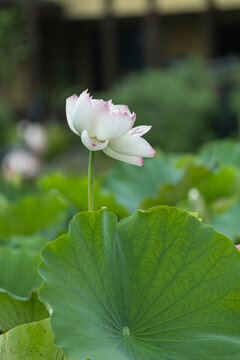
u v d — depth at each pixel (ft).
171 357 6.23
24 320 6.89
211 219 10.81
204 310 6.44
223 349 6.28
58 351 6.45
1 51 47.78
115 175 11.37
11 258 7.69
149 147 6.46
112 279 6.49
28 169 18.67
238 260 6.48
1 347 6.51
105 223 6.53
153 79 53.26
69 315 6.13
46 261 6.29
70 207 11.28
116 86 58.85
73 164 51.49
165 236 6.60
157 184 11.35
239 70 54.90
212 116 52.44
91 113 6.35
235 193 10.51
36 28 68.33
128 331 6.34
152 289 6.53
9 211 10.81
